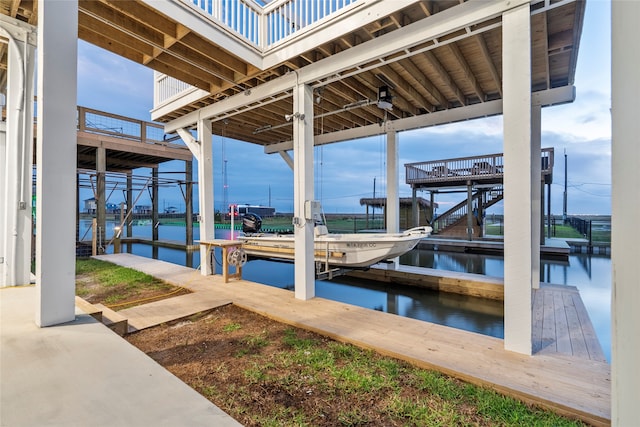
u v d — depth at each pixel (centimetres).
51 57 218
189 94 546
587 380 219
